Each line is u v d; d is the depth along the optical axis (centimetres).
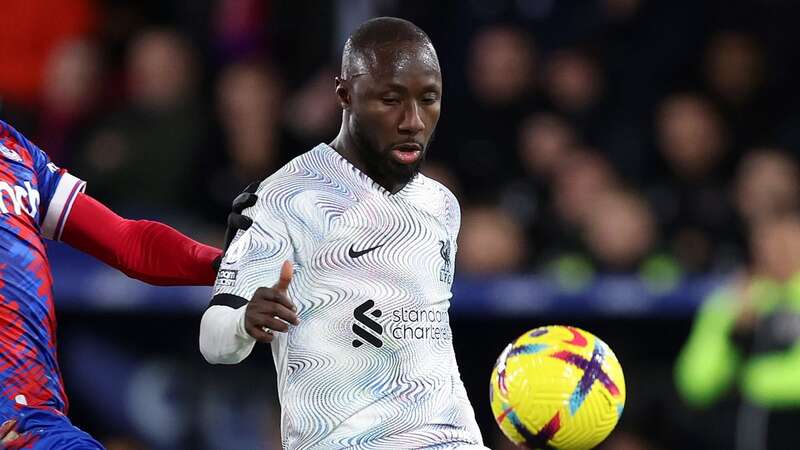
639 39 3706
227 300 1591
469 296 3077
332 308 1622
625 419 3116
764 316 3112
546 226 3281
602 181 3306
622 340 3125
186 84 3466
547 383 1670
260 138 3344
